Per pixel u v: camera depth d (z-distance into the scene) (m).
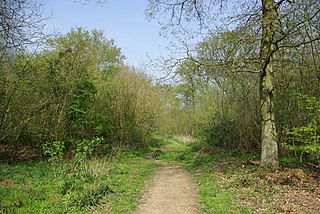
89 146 9.46
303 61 11.55
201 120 22.92
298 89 11.79
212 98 20.58
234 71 11.12
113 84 20.77
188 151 21.31
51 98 14.00
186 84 12.75
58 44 15.94
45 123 14.04
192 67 11.51
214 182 9.27
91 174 8.52
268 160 10.27
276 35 11.40
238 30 9.85
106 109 20.00
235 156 14.63
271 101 10.51
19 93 12.34
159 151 20.19
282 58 12.41
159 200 7.61
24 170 10.68
